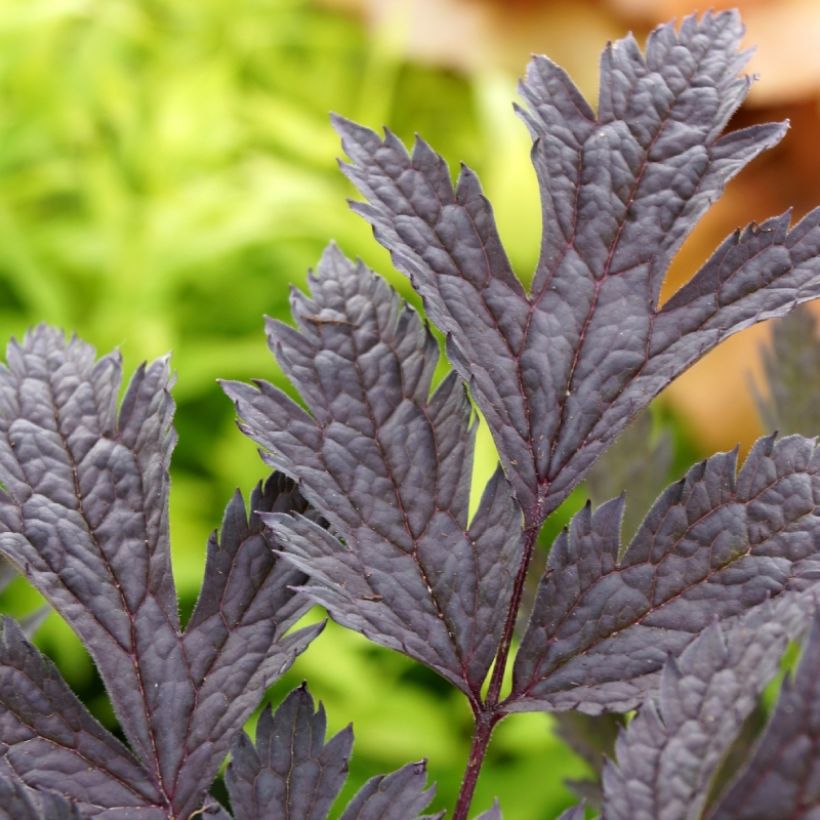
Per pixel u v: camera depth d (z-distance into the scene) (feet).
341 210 4.32
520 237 4.18
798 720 1.28
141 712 1.38
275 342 1.39
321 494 1.38
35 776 1.37
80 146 4.61
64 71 4.75
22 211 4.46
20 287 4.19
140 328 4.00
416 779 1.37
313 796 1.37
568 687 1.37
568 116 1.43
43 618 1.56
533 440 1.41
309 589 1.36
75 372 1.42
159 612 1.40
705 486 1.38
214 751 1.38
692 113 1.43
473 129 4.83
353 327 1.40
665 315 1.41
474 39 4.34
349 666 3.45
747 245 1.40
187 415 3.87
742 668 1.30
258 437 1.38
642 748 1.30
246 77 4.90
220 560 1.40
